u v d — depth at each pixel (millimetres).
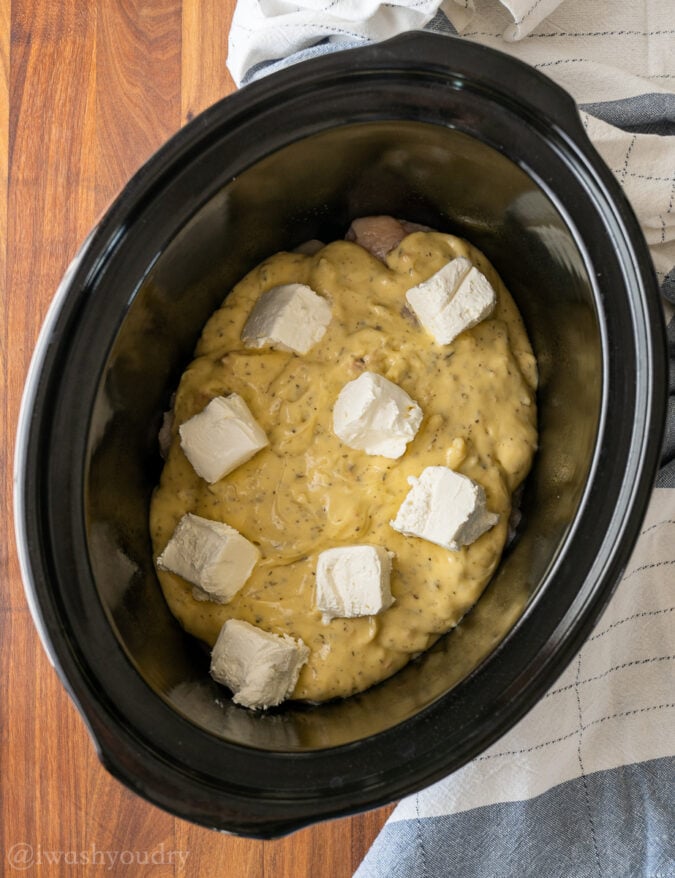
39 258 582
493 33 528
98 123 582
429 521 445
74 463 380
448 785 525
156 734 388
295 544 460
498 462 469
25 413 369
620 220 408
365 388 445
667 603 532
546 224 436
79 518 382
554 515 450
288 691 452
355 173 459
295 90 395
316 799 395
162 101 582
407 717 417
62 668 371
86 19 581
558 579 415
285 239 493
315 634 457
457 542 447
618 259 412
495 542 464
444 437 463
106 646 385
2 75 580
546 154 412
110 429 413
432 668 459
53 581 376
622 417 414
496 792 525
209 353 477
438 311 460
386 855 525
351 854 574
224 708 440
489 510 463
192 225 407
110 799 576
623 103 532
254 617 458
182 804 383
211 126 391
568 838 523
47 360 373
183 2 581
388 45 393
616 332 414
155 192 391
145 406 458
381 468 459
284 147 408
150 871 572
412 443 460
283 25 508
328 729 437
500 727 410
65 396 379
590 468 417
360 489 460
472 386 469
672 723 530
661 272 548
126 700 386
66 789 576
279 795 394
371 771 402
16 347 580
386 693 459
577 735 529
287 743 415
